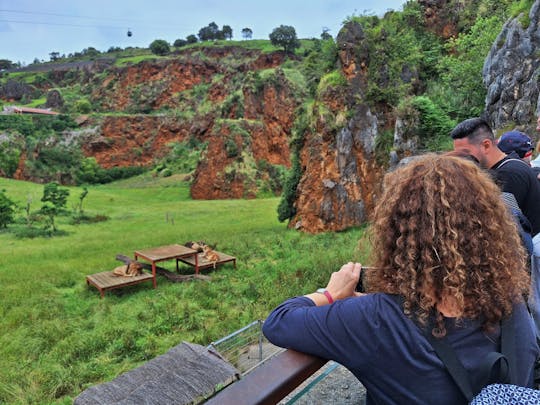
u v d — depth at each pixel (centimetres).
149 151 10881
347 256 1731
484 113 1852
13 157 9056
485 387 121
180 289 1614
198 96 12306
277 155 8112
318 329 134
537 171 306
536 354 136
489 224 131
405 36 2767
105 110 13062
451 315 126
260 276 1703
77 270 1986
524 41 1594
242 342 758
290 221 3030
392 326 126
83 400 562
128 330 1205
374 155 2662
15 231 3553
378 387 131
